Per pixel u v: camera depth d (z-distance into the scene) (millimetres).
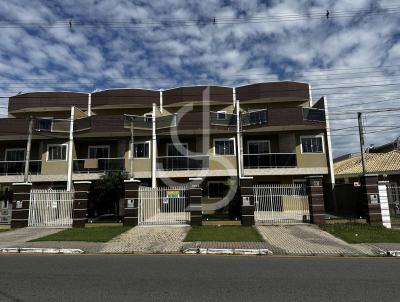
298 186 17766
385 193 16828
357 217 18328
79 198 17094
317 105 25609
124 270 8141
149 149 24750
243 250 10992
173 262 9266
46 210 17594
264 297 5844
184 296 5910
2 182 25062
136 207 17078
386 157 28344
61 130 25328
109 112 27656
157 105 27156
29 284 6770
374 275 7566
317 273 7773
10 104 27625
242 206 16750
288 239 13133
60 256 10484
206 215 21453
